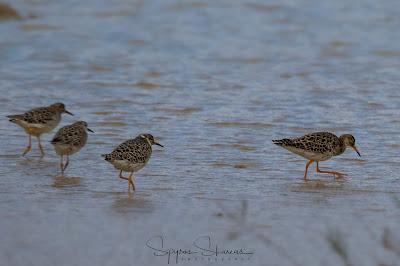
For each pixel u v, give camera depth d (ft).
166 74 87.56
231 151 53.78
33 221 35.32
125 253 30.99
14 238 32.53
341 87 80.89
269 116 66.33
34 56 97.14
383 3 141.59
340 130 61.21
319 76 87.61
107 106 69.92
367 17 129.70
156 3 140.26
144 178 45.70
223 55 100.68
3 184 43.32
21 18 126.00
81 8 137.18
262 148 54.95
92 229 34.22
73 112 67.41
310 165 50.24
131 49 104.01
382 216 36.94
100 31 117.08
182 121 63.98
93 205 38.73
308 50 104.88
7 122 63.00
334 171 48.37
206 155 52.39
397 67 93.81
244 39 112.37
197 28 120.37
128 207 38.40
